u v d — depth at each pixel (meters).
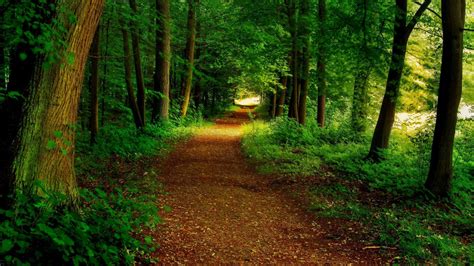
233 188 10.53
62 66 4.83
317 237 7.09
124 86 20.92
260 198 9.79
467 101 18.83
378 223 7.53
